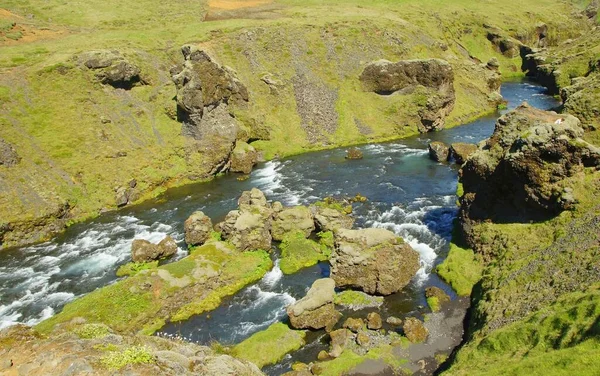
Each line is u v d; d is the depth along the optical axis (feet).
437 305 115.34
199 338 109.91
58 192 180.75
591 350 67.00
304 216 156.15
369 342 102.42
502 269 115.34
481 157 139.44
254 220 148.46
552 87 348.38
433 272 131.13
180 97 221.46
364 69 282.15
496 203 135.33
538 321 83.20
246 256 140.46
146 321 115.44
